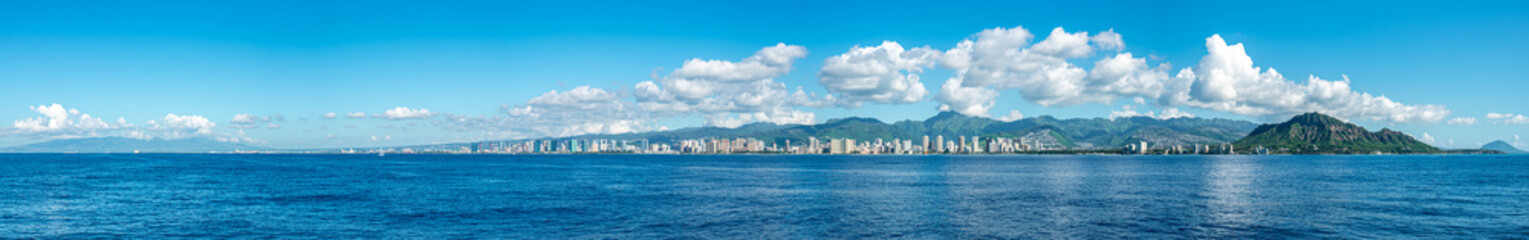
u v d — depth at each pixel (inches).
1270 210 2694.4
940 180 5113.2
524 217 2428.6
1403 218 2426.2
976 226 2215.8
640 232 2076.8
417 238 1969.7
